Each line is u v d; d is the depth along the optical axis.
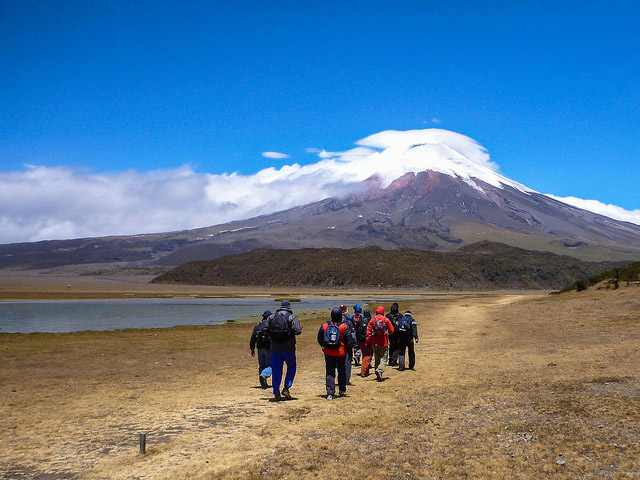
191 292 133.88
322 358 19.19
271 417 9.48
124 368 17.28
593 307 35.28
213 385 13.52
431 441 7.51
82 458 7.20
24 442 8.01
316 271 189.00
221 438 8.09
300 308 65.25
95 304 74.00
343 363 11.52
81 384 13.85
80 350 22.53
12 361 19.11
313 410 10.07
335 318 11.66
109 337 28.78
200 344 24.98
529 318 33.09
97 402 11.21
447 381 12.64
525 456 6.61
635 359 13.81
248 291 147.00
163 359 19.58
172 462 6.97
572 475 5.88
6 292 109.12
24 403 11.16
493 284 195.62
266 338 13.11
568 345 18.75
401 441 7.59
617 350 15.99
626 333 21.52
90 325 40.53
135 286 181.00
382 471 6.39
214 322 43.25
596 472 5.90
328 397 11.23
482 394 10.55
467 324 31.98
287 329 11.33
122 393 12.36
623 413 8.04
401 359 15.34
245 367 17.23
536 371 13.06
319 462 6.80
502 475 6.05
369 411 9.78
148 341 26.44
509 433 7.63
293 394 12.04
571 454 6.53
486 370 13.96
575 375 11.94
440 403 10.05
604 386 10.27
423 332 27.58
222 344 24.95
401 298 100.56
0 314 53.31
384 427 8.44
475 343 21.42
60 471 6.68
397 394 11.44
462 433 7.81
